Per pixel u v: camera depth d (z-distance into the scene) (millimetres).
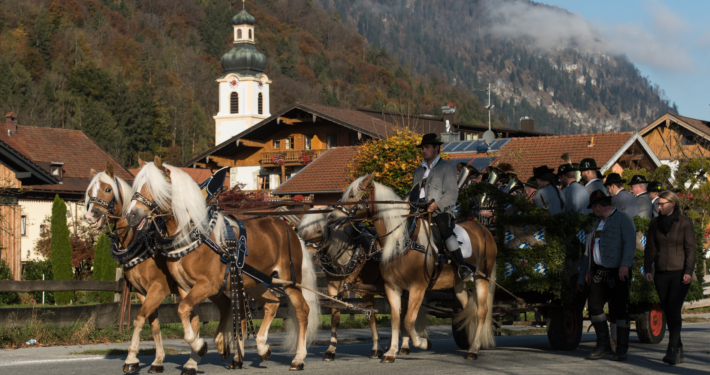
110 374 8203
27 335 11234
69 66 110062
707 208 23766
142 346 11125
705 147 38438
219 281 8289
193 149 107750
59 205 29156
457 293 10258
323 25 190500
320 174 36844
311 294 9586
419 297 9445
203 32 153125
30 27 114562
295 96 137625
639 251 11109
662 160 36750
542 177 11883
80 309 12289
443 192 9672
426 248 9375
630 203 11297
